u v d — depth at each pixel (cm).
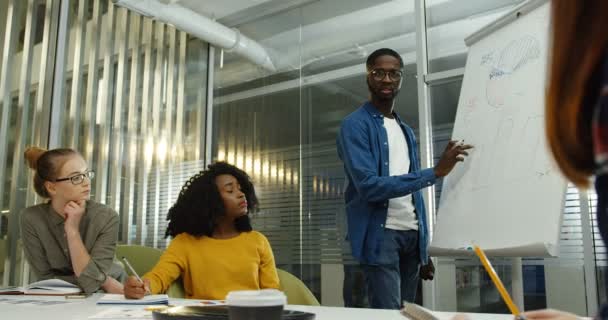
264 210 422
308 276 391
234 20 462
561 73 36
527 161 182
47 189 199
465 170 210
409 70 379
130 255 229
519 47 207
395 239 198
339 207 385
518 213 178
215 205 189
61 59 340
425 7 382
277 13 451
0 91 308
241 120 450
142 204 390
